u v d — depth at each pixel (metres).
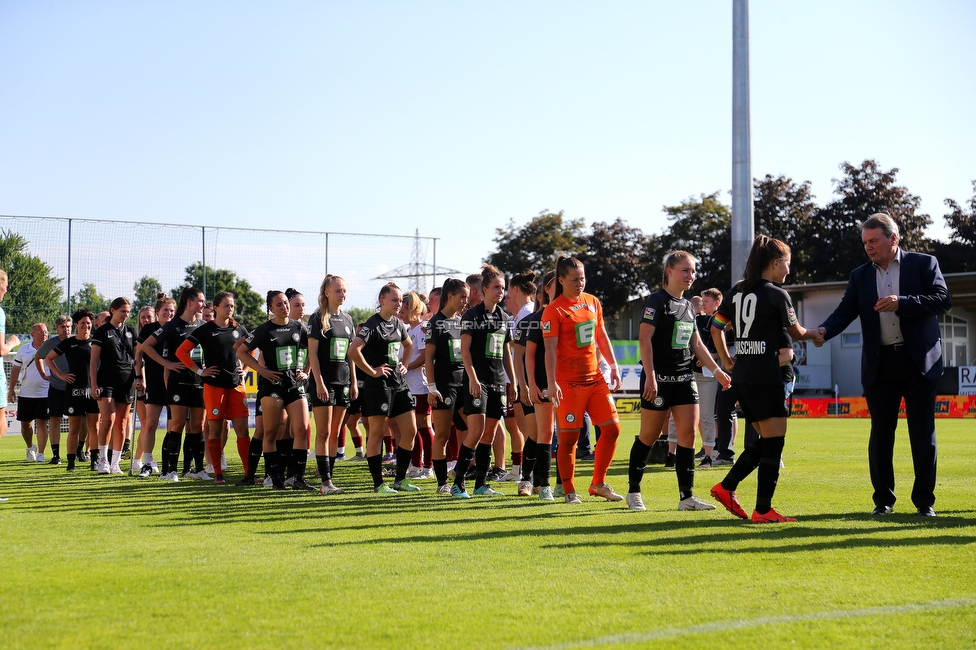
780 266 6.25
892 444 6.66
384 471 10.98
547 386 7.60
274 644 3.27
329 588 4.14
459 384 8.58
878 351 6.63
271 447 8.98
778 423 6.12
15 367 13.48
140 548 5.23
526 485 8.20
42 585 4.20
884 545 5.16
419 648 3.22
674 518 6.34
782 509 6.83
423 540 5.45
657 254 50.22
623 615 3.66
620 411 30.91
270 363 8.84
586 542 5.31
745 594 4.00
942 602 3.85
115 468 11.49
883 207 46.12
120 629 3.46
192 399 10.34
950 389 29.14
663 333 6.84
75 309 18.73
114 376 11.38
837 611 3.71
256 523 6.33
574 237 51.75
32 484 9.66
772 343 6.14
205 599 3.94
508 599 3.93
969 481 8.91
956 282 37.28
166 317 11.30
